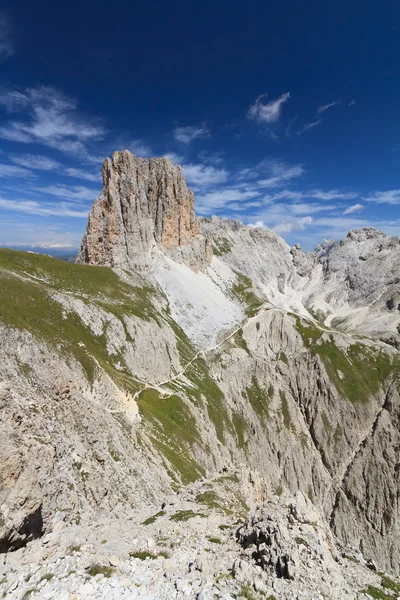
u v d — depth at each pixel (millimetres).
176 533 23969
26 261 140500
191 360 150875
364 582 18516
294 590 15727
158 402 99000
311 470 137875
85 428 43844
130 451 52031
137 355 118125
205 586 15477
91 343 102688
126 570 17219
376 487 126250
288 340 185875
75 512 28953
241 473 44781
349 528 119750
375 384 160250
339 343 178250
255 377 158625
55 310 102312
